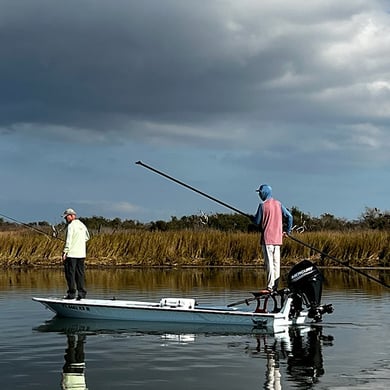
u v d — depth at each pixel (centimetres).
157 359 916
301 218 4275
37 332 1164
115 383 775
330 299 1614
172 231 3344
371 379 791
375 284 2052
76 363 889
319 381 782
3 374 822
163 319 1274
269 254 1277
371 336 1101
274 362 891
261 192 1301
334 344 1026
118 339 1086
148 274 2536
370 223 4241
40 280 2230
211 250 3152
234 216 4372
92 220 4234
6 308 1495
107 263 3127
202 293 1753
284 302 1247
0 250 3123
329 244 2998
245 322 1212
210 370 843
